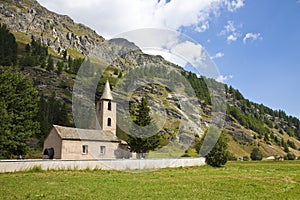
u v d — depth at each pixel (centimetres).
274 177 2408
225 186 1791
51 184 1723
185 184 1842
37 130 4394
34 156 4866
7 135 3844
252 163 5084
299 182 2120
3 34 15325
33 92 4391
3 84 4072
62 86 12788
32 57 14725
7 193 1404
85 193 1436
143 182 1891
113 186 1686
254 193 1559
